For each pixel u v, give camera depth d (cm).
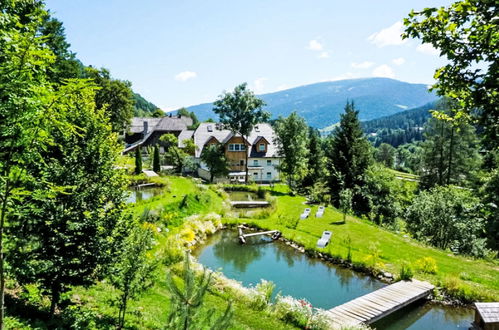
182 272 1639
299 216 3359
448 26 570
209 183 5144
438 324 1566
